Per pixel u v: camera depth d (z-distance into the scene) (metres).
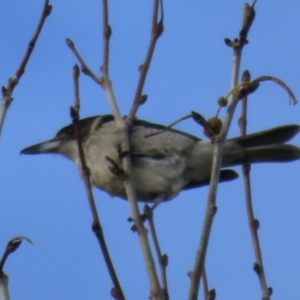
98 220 7.50
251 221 8.90
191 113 8.16
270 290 8.48
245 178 9.17
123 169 8.34
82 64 8.67
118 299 7.29
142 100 9.05
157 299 7.39
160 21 8.67
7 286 7.34
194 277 7.27
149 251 7.68
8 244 7.45
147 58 8.68
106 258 7.40
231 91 7.94
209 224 7.48
